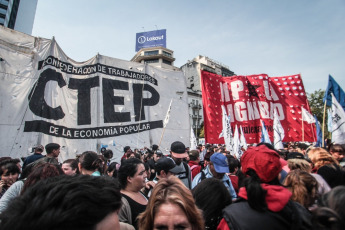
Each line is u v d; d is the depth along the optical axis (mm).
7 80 7473
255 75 11883
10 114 7355
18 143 7316
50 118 8094
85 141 8805
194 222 1413
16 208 650
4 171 2846
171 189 1440
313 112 29234
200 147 10906
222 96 10734
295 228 1451
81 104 9023
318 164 3422
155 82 11773
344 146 4438
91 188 729
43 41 8484
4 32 7652
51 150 4539
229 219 1573
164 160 3197
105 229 713
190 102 49812
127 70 10805
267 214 1482
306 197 2182
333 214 1109
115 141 9562
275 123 8898
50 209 610
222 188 2115
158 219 1360
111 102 9836
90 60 9844
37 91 7969
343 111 6172
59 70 8742
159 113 11398
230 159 4000
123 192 2326
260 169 1637
